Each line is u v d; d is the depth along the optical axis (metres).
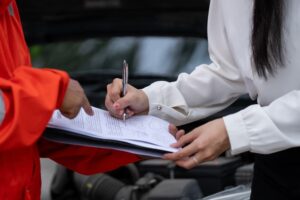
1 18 2.88
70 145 3.16
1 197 2.79
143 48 5.95
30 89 2.65
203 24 5.96
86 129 2.89
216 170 4.54
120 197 4.46
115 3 7.15
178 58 5.81
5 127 2.62
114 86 3.28
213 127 2.98
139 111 3.29
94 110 3.16
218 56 3.39
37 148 3.08
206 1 6.58
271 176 3.10
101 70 5.83
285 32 2.88
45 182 4.66
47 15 6.34
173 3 6.83
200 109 3.49
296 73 2.92
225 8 3.12
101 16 6.16
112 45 6.05
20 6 6.56
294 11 2.86
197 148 2.96
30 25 6.27
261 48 2.89
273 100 3.03
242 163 4.73
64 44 6.20
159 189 4.26
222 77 3.40
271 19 2.85
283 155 3.04
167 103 3.40
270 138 2.89
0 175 2.77
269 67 2.91
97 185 4.56
